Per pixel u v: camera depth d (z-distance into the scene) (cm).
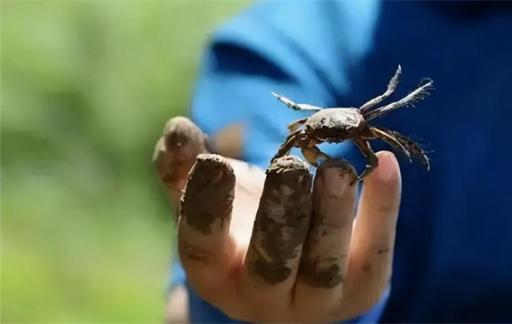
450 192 75
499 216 74
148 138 212
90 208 193
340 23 80
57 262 168
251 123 75
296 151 68
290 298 56
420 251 75
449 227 74
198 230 55
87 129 212
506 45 78
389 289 73
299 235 54
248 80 78
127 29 228
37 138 205
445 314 74
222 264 56
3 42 219
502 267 73
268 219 54
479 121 76
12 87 212
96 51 224
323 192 54
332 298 56
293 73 78
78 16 229
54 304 154
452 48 78
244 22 81
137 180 207
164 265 175
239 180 60
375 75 78
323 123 57
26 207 185
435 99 77
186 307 72
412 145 58
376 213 58
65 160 204
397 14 80
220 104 78
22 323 147
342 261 55
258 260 55
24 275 158
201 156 55
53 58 219
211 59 81
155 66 222
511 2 79
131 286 163
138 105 216
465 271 73
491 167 75
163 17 231
